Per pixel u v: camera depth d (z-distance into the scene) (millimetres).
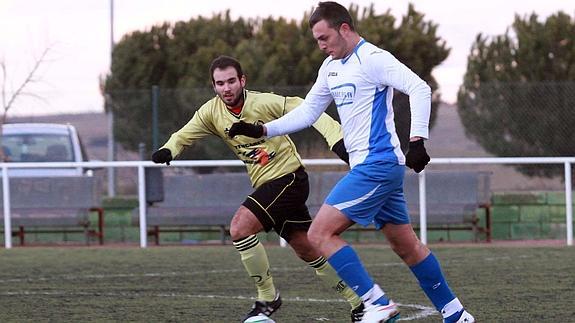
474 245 35281
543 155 47906
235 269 28531
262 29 63562
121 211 39531
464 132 50062
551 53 55781
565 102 47438
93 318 20047
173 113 45688
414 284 24703
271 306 18859
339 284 18547
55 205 37531
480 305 21000
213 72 18281
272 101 18547
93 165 36125
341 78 16422
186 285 25172
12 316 20406
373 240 38188
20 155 43250
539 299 21734
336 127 18031
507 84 48406
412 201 36531
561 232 38969
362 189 16219
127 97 46844
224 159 45969
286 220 18719
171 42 63281
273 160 18641
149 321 19609
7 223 36250
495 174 49344
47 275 27594
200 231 39094
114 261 31125
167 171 45812
